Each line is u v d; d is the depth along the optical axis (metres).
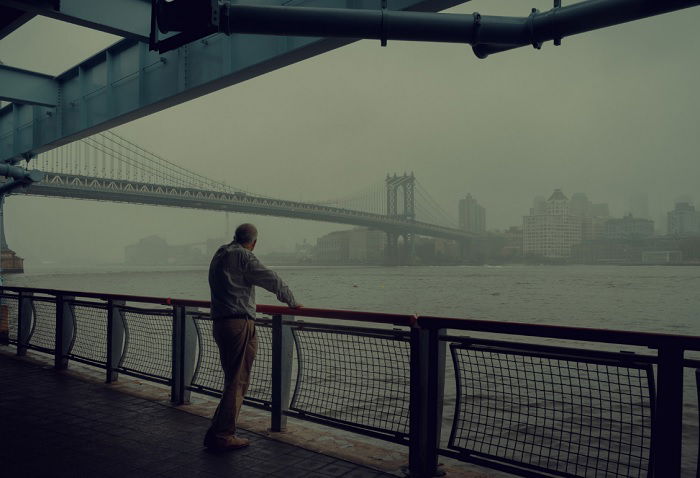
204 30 3.46
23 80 12.50
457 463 4.50
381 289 66.50
